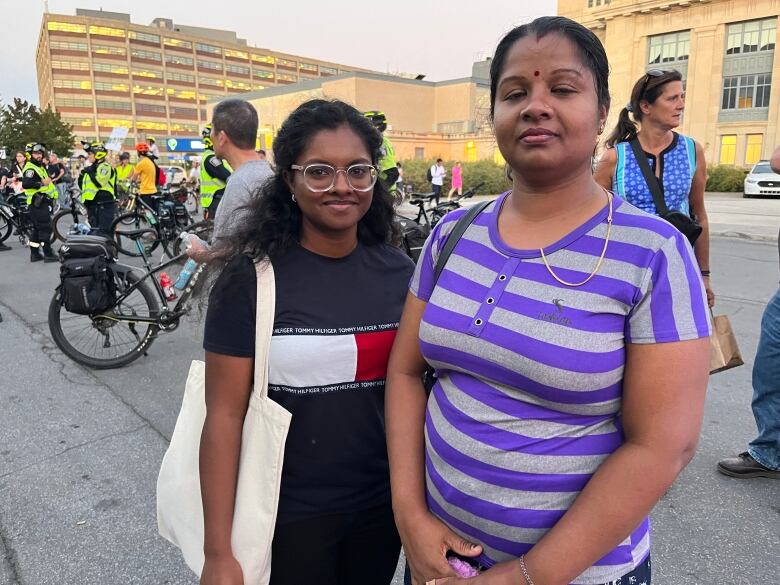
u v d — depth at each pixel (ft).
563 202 3.80
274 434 4.54
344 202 4.64
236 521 4.63
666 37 121.08
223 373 4.63
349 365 4.72
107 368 15.29
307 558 4.93
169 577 7.75
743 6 109.60
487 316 3.72
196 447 5.06
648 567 4.02
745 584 7.41
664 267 3.42
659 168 8.98
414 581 4.29
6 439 11.48
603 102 3.82
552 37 3.63
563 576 3.45
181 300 14.89
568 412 3.60
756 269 27.30
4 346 17.16
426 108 165.17
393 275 5.13
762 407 9.54
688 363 3.37
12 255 34.50
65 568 7.91
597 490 3.47
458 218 4.42
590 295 3.48
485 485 3.82
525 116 3.64
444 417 4.11
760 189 71.72
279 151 4.74
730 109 115.65
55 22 330.54
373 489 5.04
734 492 9.37
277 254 4.71
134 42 352.90
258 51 407.23
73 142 149.38
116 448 11.10
